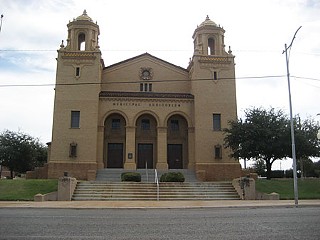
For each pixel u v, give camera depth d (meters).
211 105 43.84
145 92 44.78
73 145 41.25
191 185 31.86
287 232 10.03
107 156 44.25
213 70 44.84
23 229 10.74
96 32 46.12
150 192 29.75
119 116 44.72
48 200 27.27
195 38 47.88
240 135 38.31
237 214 15.61
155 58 48.47
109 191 29.75
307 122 39.56
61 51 43.53
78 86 42.91
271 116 39.09
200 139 42.81
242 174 42.22
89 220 13.17
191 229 10.76
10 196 27.69
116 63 47.78
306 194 30.31
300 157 38.91
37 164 55.59
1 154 50.53
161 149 43.03
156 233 10.01
